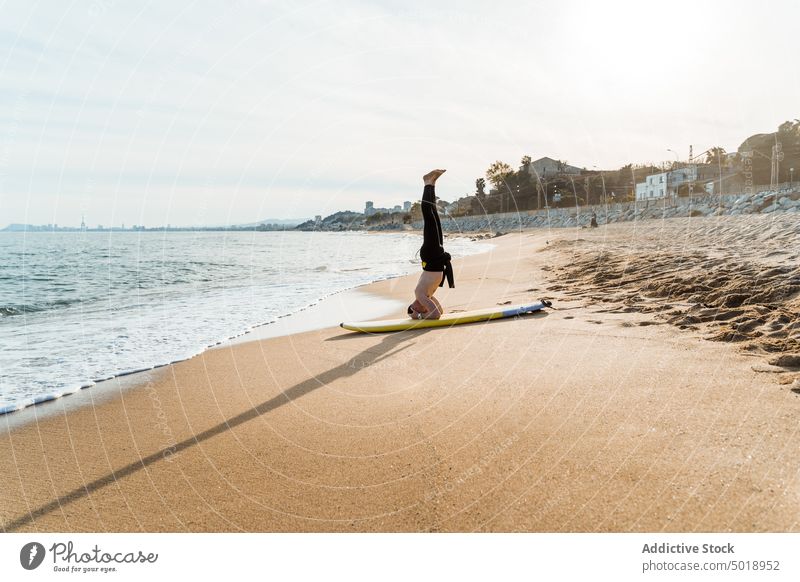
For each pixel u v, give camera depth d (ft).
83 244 150.10
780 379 12.10
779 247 35.50
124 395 15.75
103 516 8.97
